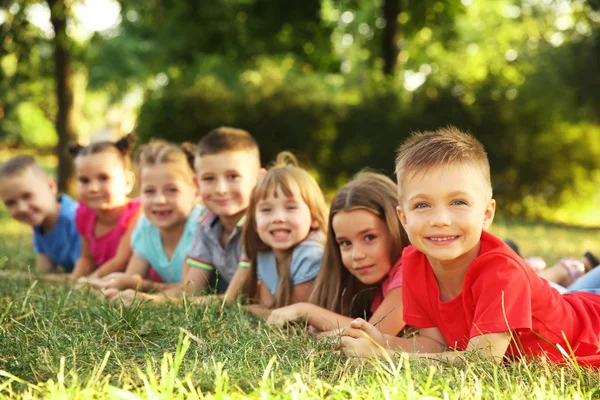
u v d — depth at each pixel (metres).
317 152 13.80
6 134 33.22
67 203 4.76
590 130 13.39
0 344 2.28
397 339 2.51
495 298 2.21
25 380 1.95
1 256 5.00
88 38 13.04
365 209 2.84
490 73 13.21
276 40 14.63
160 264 4.09
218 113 13.74
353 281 3.09
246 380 1.86
